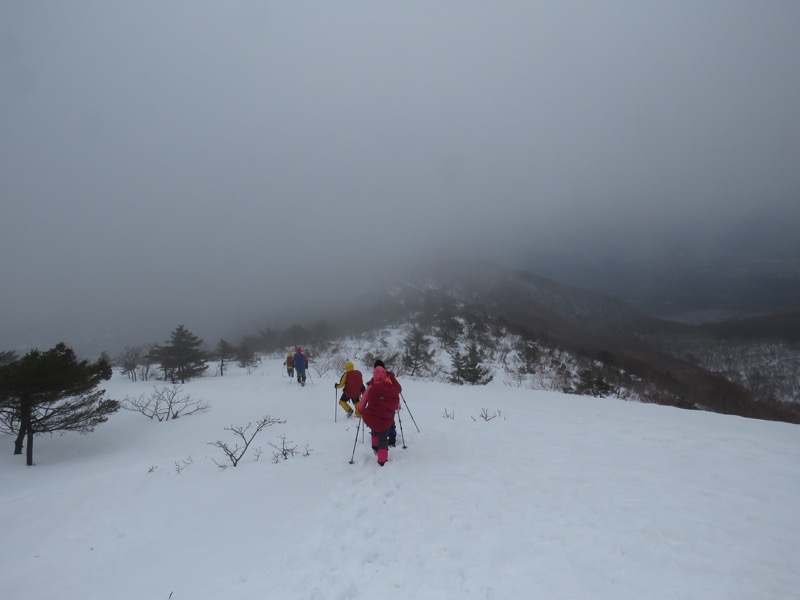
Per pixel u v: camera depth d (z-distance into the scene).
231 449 9.94
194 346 31.86
